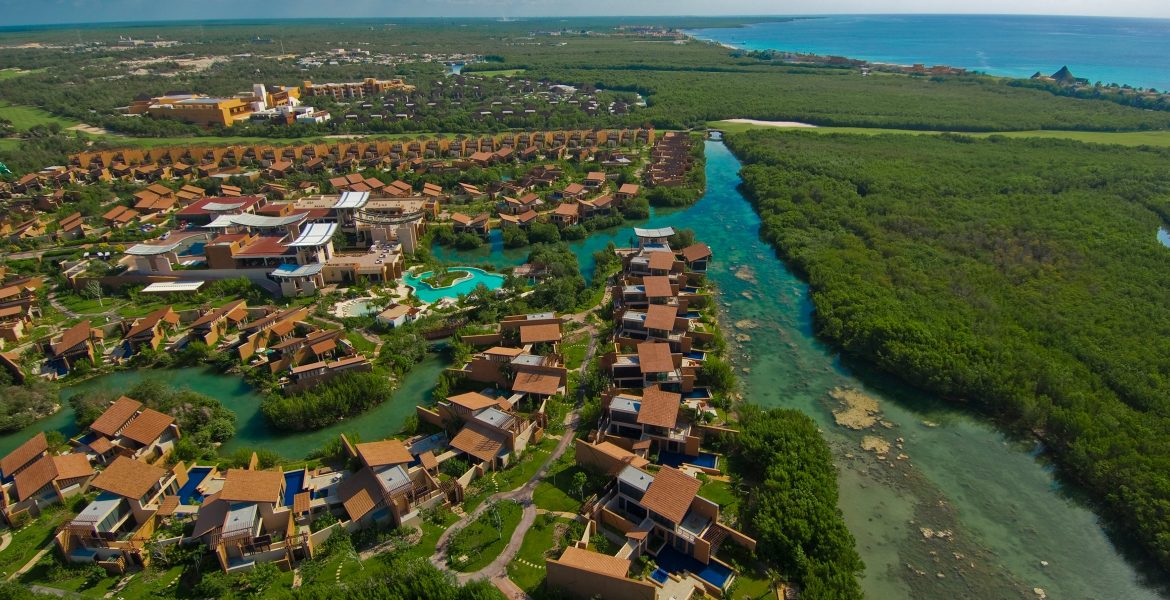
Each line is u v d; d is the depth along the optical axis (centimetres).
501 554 6688
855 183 19675
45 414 9231
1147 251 13700
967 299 12050
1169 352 9938
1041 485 8012
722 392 9538
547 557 6638
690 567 6556
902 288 12525
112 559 6525
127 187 19550
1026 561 6925
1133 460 7706
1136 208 16662
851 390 9994
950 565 6869
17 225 16388
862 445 8744
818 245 15125
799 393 9931
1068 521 7456
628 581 5831
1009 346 10206
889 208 17200
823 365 10712
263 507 6831
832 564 6397
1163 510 7031
